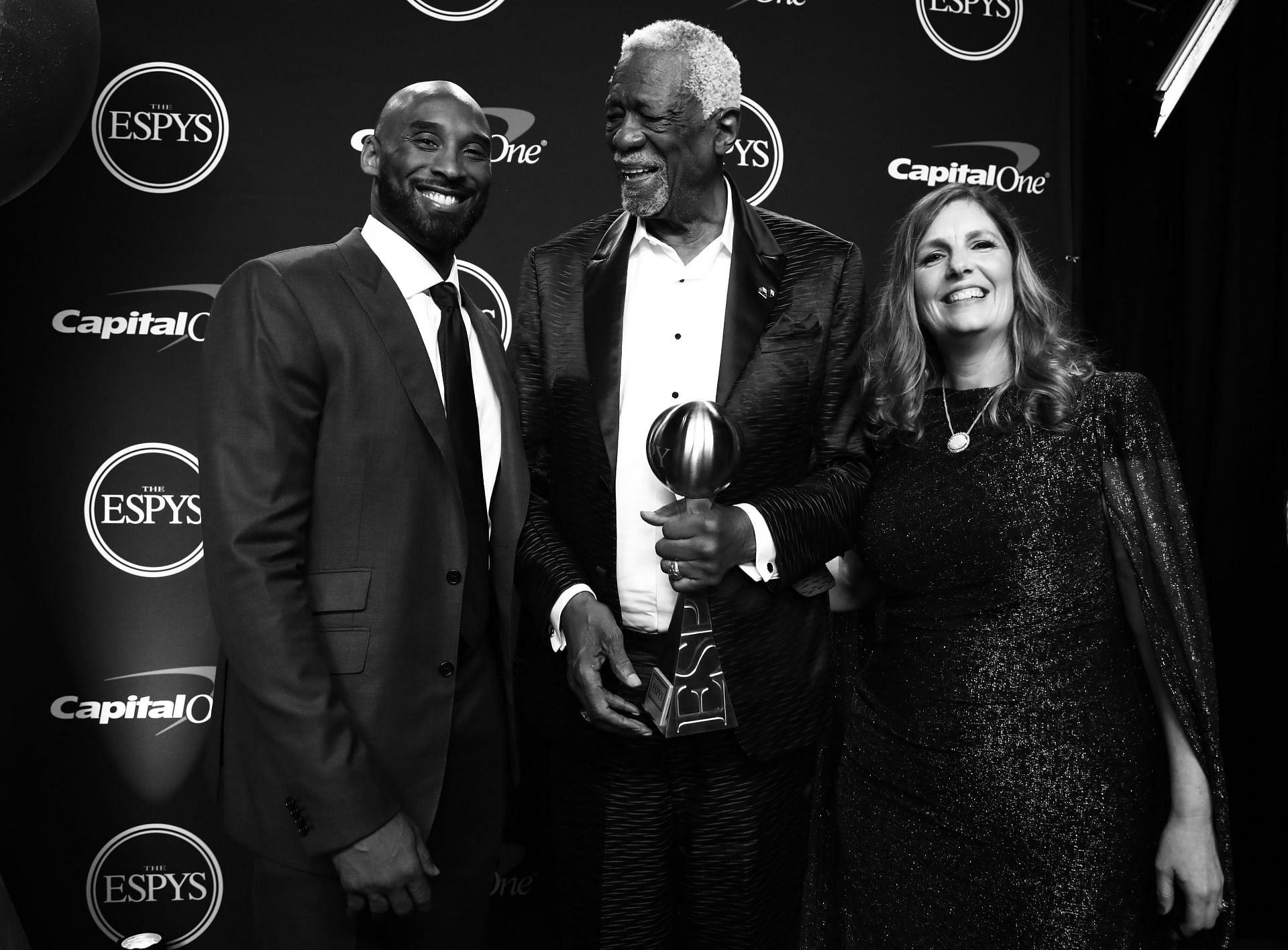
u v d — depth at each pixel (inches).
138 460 86.4
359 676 54.0
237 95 86.3
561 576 62.2
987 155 94.0
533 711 67.2
